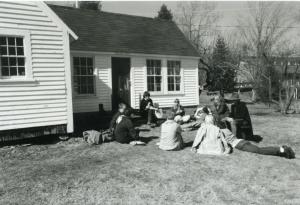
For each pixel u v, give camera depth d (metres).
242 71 23.86
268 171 7.39
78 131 12.17
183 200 5.77
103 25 17.48
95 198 5.86
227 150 8.86
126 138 10.23
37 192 6.14
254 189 6.30
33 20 9.94
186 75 19.62
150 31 19.36
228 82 33.06
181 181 6.70
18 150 9.40
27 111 9.88
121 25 18.38
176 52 18.89
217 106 10.95
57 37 10.48
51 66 10.36
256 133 12.10
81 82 15.07
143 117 15.14
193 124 12.73
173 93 18.89
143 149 9.46
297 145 10.20
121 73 16.86
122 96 16.92
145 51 17.33
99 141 10.16
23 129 9.86
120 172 7.27
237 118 10.41
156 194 6.03
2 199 5.83
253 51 24.80
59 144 10.17
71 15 16.78
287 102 18.77
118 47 16.38
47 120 10.30
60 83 10.58
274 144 10.30
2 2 9.31
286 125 14.10
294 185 6.54
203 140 9.01
